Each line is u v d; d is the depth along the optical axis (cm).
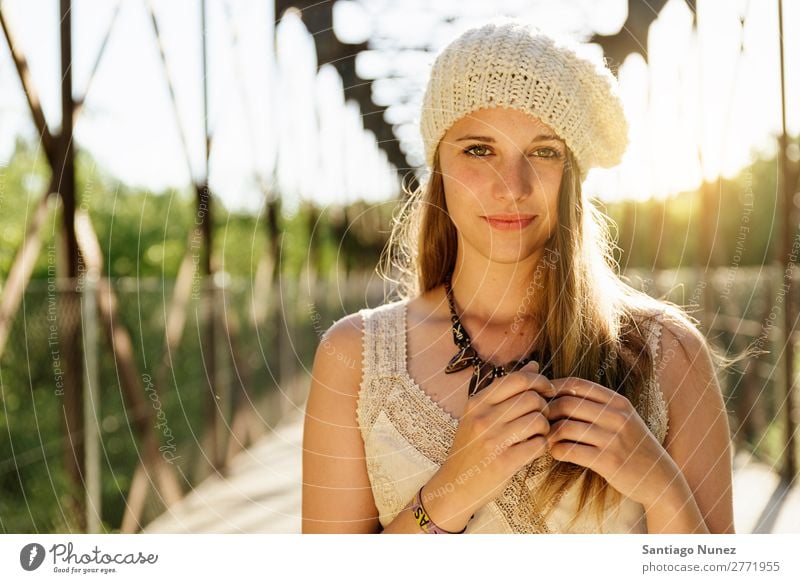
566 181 131
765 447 566
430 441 134
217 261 625
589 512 128
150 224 823
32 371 411
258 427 763
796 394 510
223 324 636
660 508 117
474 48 127
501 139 126
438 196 150
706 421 133
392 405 138
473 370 138
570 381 121
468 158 130
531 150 130
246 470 605
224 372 643
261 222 776
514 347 140
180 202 851
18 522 387
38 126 323
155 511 473
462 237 145
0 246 615
